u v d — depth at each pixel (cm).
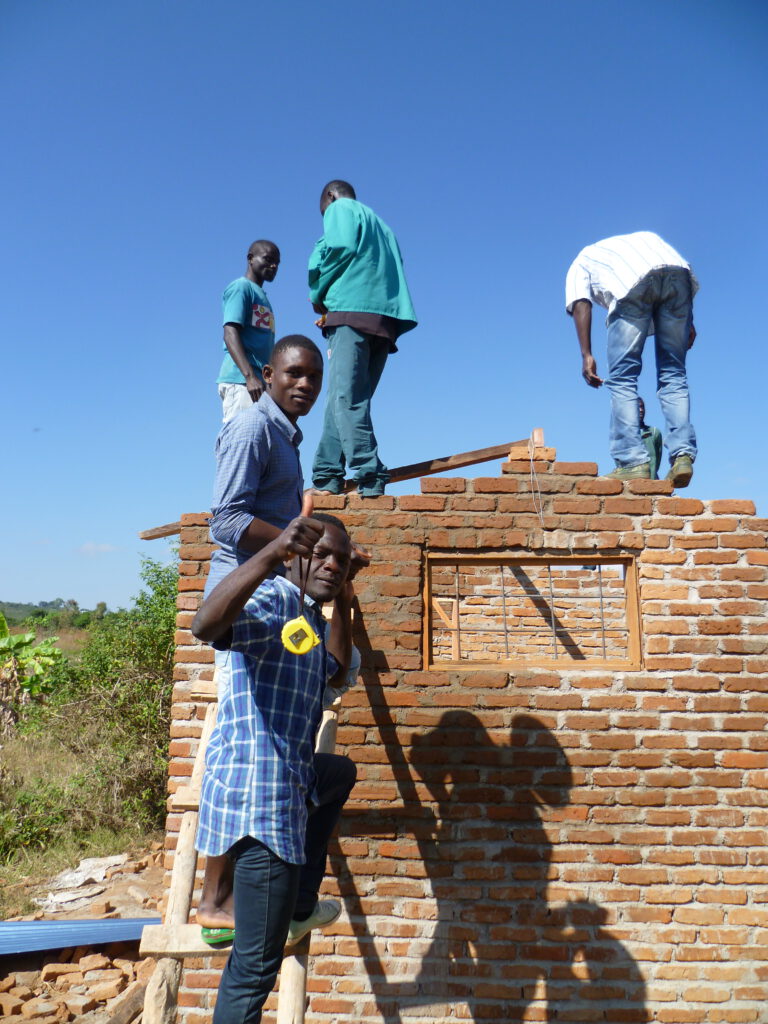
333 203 564
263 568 259
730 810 491
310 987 488
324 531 283
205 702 538
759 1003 471
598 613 979
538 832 494
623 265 546
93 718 1184
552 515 521
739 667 504
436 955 487
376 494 529
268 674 272
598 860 489
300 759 274
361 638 517
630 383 548
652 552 516
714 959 477
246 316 555
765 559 514
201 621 262
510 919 487
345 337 536
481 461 565
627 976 477
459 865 494
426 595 529
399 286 555
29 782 1143
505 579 1002
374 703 511
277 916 260
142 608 1232
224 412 578
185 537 552
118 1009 570
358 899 495
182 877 367
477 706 508
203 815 267
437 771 503
